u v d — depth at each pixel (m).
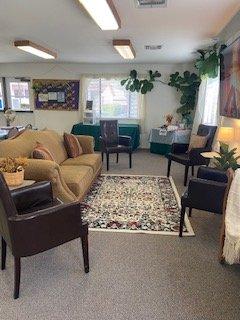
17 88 7.09
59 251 2.28
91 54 5.36
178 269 2.04
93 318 1.59
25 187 2.17
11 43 4.34
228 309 1.66
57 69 6.86
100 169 4.38
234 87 3.13
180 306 1.68
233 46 3.12
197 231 2.64
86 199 3.41
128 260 2.16
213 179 2.80
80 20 3.09
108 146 5.08
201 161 4.06
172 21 3.11
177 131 5.84
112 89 6.86
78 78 6.86
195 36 3.79
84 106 6.94
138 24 3.23
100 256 2.21
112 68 6.72
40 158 2.77
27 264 2.09
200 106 5.50
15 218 1.65
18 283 1.73
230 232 1.87
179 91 6.62
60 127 7.18
